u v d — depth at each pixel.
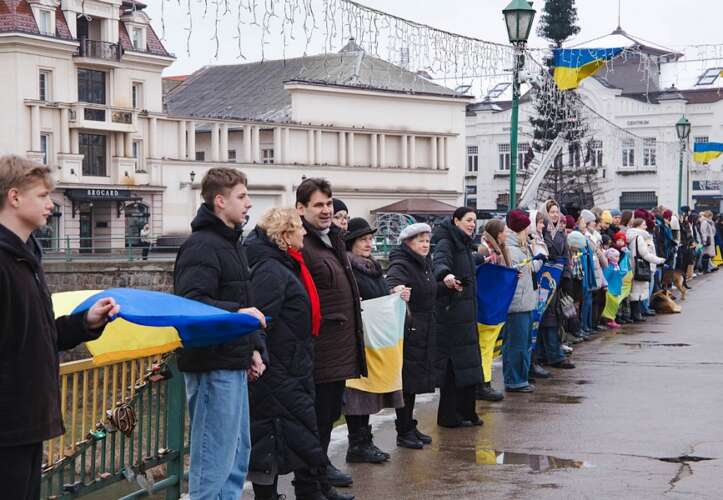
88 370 6.50
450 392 10.06
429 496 7.70
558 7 61.44
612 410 11.07
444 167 77.00
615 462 8.77
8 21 52.03
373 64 72.00
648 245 20.02
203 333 5.94
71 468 6.46
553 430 10.05
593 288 17.28
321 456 7.04
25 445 4.66
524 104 76.88
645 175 77.06
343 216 8.79
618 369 14.02
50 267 36.59
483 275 11.15
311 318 7.12
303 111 68.25
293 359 6.95
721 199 71.69
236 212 6.34
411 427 9.34
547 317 13.98
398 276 9.05
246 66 75.81
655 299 21.86
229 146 66.50
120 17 57.50
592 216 17.38
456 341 9.97
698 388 12.46
